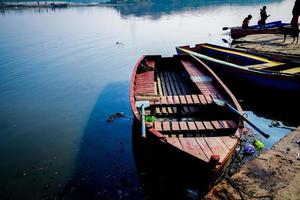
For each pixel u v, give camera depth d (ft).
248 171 18.16
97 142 27.84
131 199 19.19
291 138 21.65
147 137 20.63
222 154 17.01
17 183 21.72
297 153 19.54
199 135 21.98
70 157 25.27
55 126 32.14
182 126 21.75
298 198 15.35
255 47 61.82
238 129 20.30
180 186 19.52
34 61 63.26
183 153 16.94
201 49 56.13
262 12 73.20
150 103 26.05
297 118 30.17
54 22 142.10
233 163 22.13
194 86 34.30
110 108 36.83
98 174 22.39
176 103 26.02
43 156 25.70
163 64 46.73
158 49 72.08
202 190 17.58
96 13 203.41
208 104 25.93
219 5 232.94
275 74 32.86
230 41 79.92
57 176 22.44
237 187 16.87
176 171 19.26
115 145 27.04
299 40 65.62
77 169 23.29
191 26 111.86
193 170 17.31
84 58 65.26
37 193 20.43
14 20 153.07
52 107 37.96
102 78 50.24
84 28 116.37
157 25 118.21
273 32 72.38
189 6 235.61
